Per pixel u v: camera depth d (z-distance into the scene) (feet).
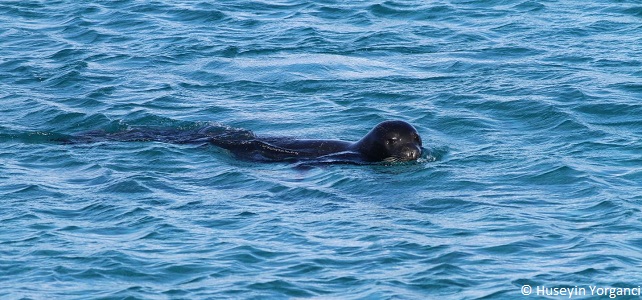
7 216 198.08
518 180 218.79
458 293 162.50
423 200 207.51
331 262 174.81
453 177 222.07
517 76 307.37
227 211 201.57
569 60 323.37
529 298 160.35
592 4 393.09
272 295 162.61
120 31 369.50
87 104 287.48
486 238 184.55
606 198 202.59
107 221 195.62
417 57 333.62
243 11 392.27
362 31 364.58
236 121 274.16
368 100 289.33
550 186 214.07
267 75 315.99
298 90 302.25
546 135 254.27
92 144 251.19
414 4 397.39
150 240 185.06
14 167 232.12
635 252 177.37
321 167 232.94
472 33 358.64
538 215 196.34
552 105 271.08
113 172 227.81
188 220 195.83
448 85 301.02
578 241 182.29
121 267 172.45
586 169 221.66
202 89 303.89
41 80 312.71
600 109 270.87
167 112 280.92
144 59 334.24
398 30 364.58
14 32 368.68
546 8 388.37
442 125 265.75
